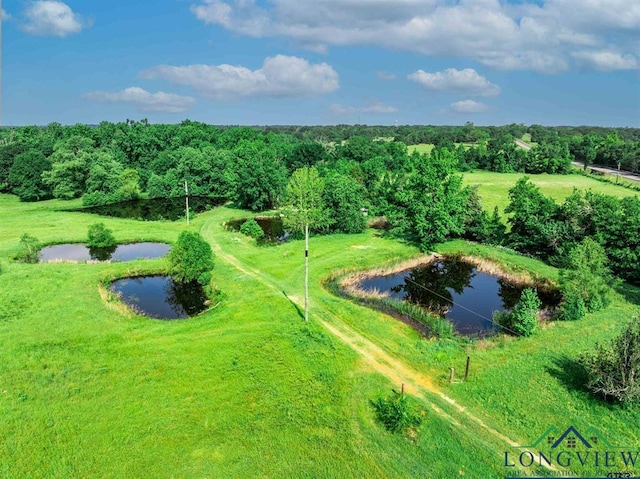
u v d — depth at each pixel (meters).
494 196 77.25
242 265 41.81
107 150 93.44
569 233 43.06
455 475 17.30
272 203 71.19
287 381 23.11
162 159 88.62
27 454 17.91
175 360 24.73
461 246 48.59
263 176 67.19
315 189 53.38
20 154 79.94
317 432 19.59
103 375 23.31
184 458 18.02
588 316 31.83
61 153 79.06
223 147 113.81
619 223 39.59
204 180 84.75
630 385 20.80
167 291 37.16
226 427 19.78
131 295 36.03
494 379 23.72
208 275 36.88
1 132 138.12
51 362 24.31
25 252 42.47
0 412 20.16
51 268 39.09
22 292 33.47
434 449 18.64
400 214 51.66
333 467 17.64
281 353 25.58
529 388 22.95
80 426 19.58
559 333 29.25
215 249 46.75
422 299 36.97
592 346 27.41
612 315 31.98
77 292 34.00
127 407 20.92
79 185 78.56
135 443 18.73
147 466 17.56
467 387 23.03
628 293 36.09
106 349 25.88
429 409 21.17
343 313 31.55
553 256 43.19
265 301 32.94
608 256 39.84
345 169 81.12
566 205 44.50
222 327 29.00
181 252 36.84
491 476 17.25
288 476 17.22
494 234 50.16
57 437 18.91
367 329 29.41
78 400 21.31
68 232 52.78
